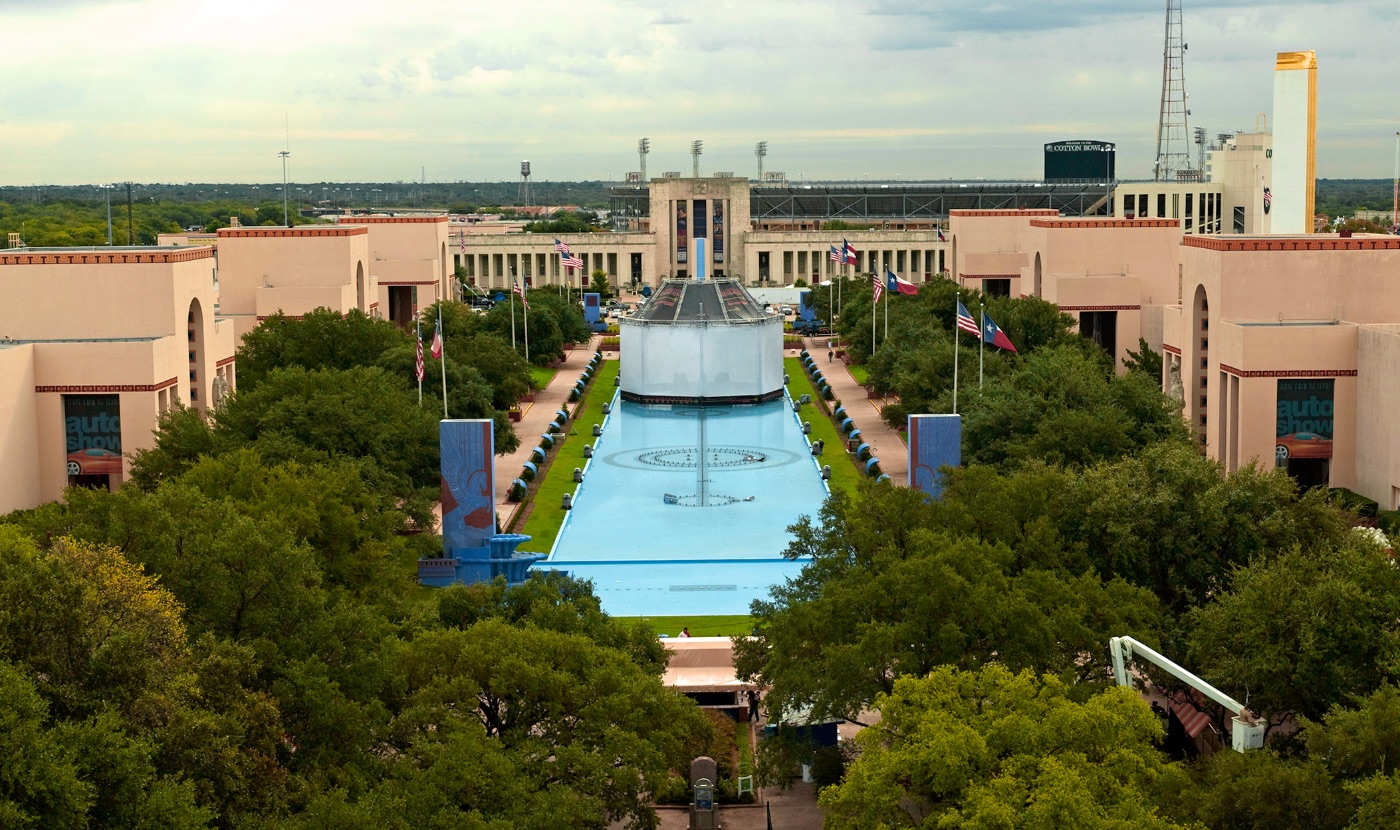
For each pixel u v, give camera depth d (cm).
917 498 11775
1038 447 16100
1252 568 10656
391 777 8425
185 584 9494
